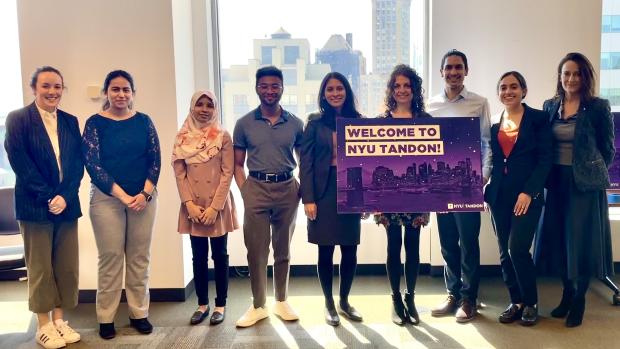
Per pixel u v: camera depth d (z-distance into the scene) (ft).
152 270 10.53
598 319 9.04
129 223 8.59
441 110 9.22
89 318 9.70
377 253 12.00
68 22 10.01
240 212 12.07
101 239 8.36
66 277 8.41
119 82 8.26
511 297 9.10
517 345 8.02
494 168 8.69
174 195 10.32
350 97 8.57
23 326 9.43
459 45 11.19
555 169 8.75
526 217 8.44
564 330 8.57
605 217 8.64
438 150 8.25
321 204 8.50
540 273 9.25
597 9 10.83
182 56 10.64
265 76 8.43
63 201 7.98
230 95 12.21
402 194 8.23
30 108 7.96
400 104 8.55
